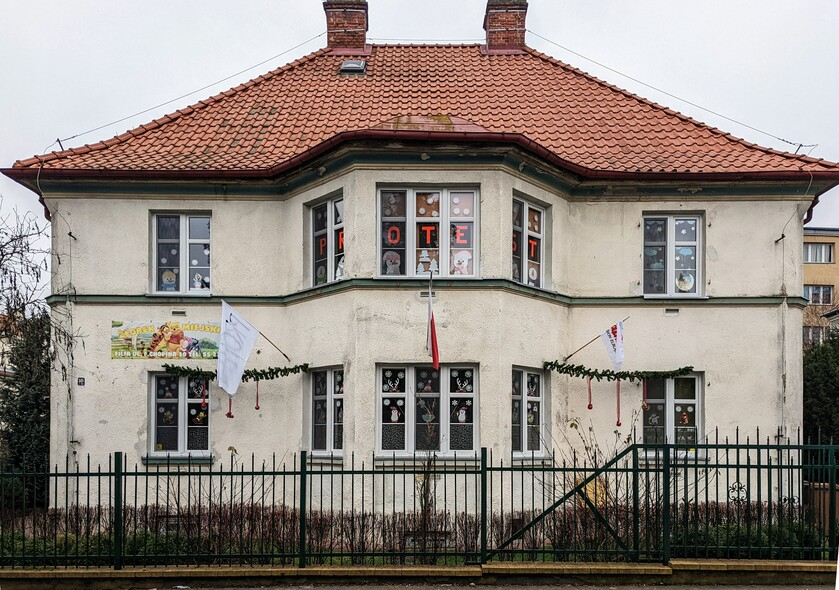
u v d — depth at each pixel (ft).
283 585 31.55
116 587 31.35
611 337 44.70
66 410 47.67
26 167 47.70
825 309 170.60
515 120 53.11
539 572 31.58
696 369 48.44
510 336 43.83
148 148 51.26
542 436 46.65
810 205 50.29
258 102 56.18
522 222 46.44
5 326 46.09
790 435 47.85
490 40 63.46
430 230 44.42
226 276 48.85
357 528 40.14
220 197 49.21
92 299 48.34
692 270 49.93
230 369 42.78
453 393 43.65
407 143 42.73
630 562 32.58
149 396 48.21
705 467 32.81
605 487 35.42
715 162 49.32
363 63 59.82
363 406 42.63
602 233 49.52
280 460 47.37
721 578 31.58
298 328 47.32
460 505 42.60
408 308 43.32
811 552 32.68
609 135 52.37
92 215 48.91
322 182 46.16
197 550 33.88
